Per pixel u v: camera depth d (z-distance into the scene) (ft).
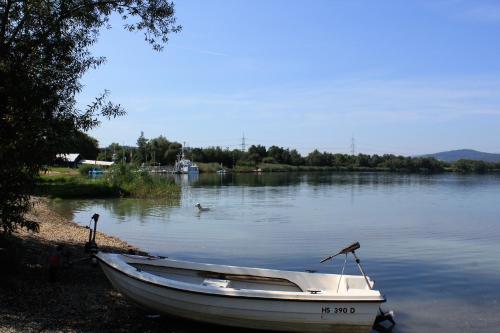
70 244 65.41
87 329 34.35
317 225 112.78
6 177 39.75
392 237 95.61
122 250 67.05
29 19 42.78
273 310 35.73
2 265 44.68
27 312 35.86
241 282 41.88
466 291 54.49
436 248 82.99
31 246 58.85
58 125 42.47
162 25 54.39
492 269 65.92
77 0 47.39
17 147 38.96
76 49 46.19
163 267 42.83
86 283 45.60
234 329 37.63
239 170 572.51
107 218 118.01
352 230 104.94
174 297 37.06
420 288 55.67
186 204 159.63
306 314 35.47
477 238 95.14
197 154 589.32
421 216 135.44
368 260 71.67
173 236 90.84
